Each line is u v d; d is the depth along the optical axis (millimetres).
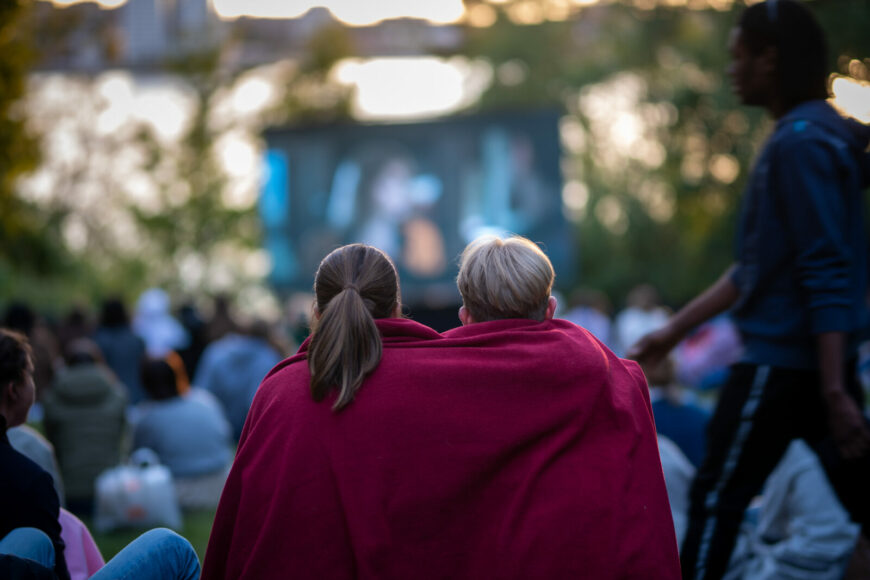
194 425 6289
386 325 2088
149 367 6352
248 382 8820
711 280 24047
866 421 2572
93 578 2221
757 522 3711
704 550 2725
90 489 6133
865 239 2762
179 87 29156
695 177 22219
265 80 30969
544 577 1881
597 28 28594
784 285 2711
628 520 1924
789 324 2697
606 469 1954
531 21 30469
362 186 18906
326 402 1995
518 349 2025
